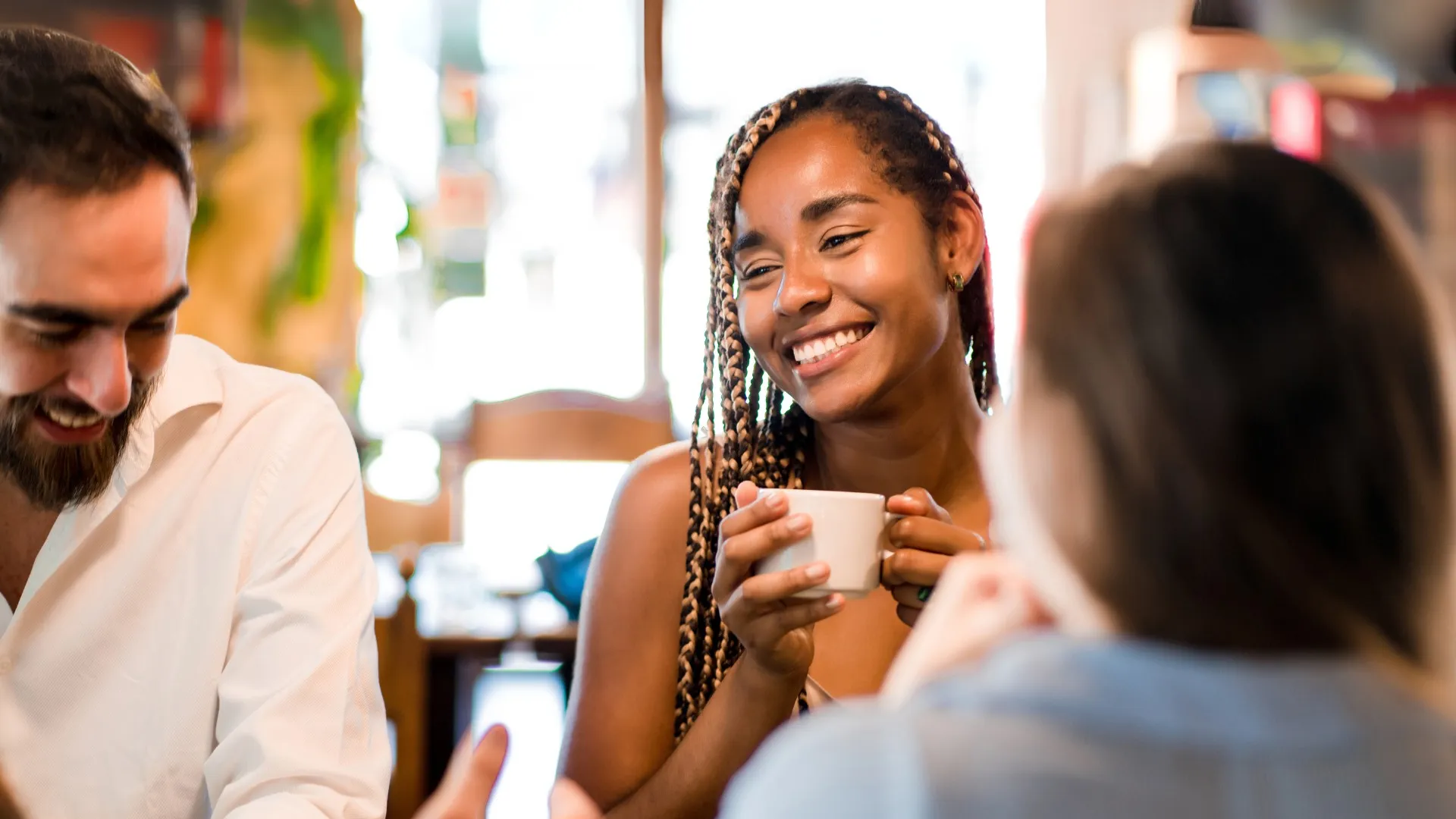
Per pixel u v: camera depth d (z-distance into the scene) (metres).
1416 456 0.63
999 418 0.71
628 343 4.61
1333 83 2.00
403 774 2.06
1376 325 0.63
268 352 3.85
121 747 1.36
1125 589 0.63
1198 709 0.59
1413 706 0.60
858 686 1.38
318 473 1.41
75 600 1.37
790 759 0.62
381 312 4.32
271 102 3.82
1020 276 0.70
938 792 0.58
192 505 1.40
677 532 1.43
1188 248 0.63
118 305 1.12
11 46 1.12
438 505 3.40
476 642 2.50
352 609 1.37
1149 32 2.83
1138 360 0.62
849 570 1.11
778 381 1.37
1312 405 0.61
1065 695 0.60
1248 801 0.58
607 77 4.57
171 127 1.16
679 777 1.26
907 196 1.32
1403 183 1.94
